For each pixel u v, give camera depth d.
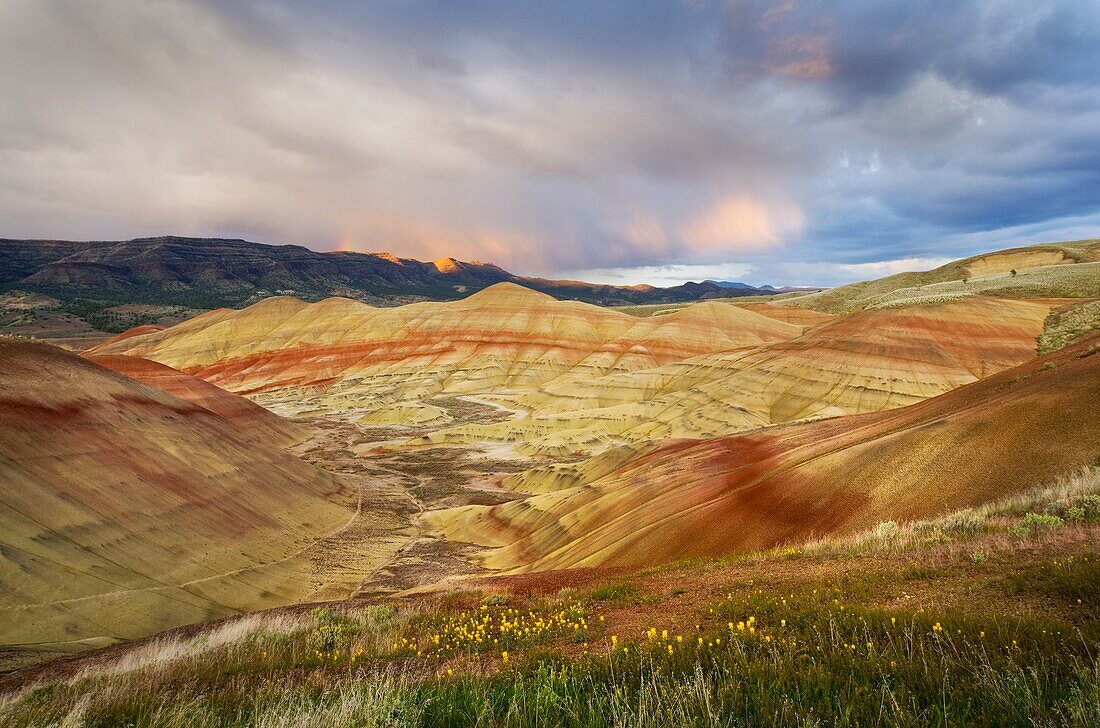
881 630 5.53
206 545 36.09
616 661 5.37
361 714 4.41
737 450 41.34
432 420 122.50
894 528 13.59
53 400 36.84
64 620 24.92
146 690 7.07
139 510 34.50
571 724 3.76
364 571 41.41
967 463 19.17
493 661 7.55
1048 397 20.14
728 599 9.05
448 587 20.66
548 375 172.00
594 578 16.00
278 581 36.72
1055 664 4.00
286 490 51.03
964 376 88.94
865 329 104.06
